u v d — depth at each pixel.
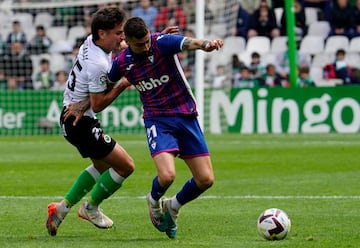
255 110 59.03
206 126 60.03
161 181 19.97
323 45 66.12
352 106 57.75
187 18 66.50
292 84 58.84
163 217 20.55
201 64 52.12
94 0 65.94
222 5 66.94
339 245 19.14
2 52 65.38
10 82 65.19
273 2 66.88
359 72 64.00
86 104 21.38
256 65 63.22
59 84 64.19
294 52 58.66
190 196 20.55
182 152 20.69
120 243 19.84
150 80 20.45
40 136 61.09
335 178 33.91
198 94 52.19
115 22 20.73
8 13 69.06
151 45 20.25
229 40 66.88
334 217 23.80
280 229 19.88
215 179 34.03
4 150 49.62
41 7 64.19
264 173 36.09
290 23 58.41
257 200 27.80
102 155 21.38
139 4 66.81
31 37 68.12
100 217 22.03
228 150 47.34
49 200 28.42
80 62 21.22
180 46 20.02
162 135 20.44
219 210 25.59
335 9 66.44
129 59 20.50
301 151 46.03
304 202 27.16
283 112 58.53
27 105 62.03
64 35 68.50
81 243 19.89
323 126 58.16
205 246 19.23
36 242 20.08
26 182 33.69
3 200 28.42
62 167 39.56
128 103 60.62
